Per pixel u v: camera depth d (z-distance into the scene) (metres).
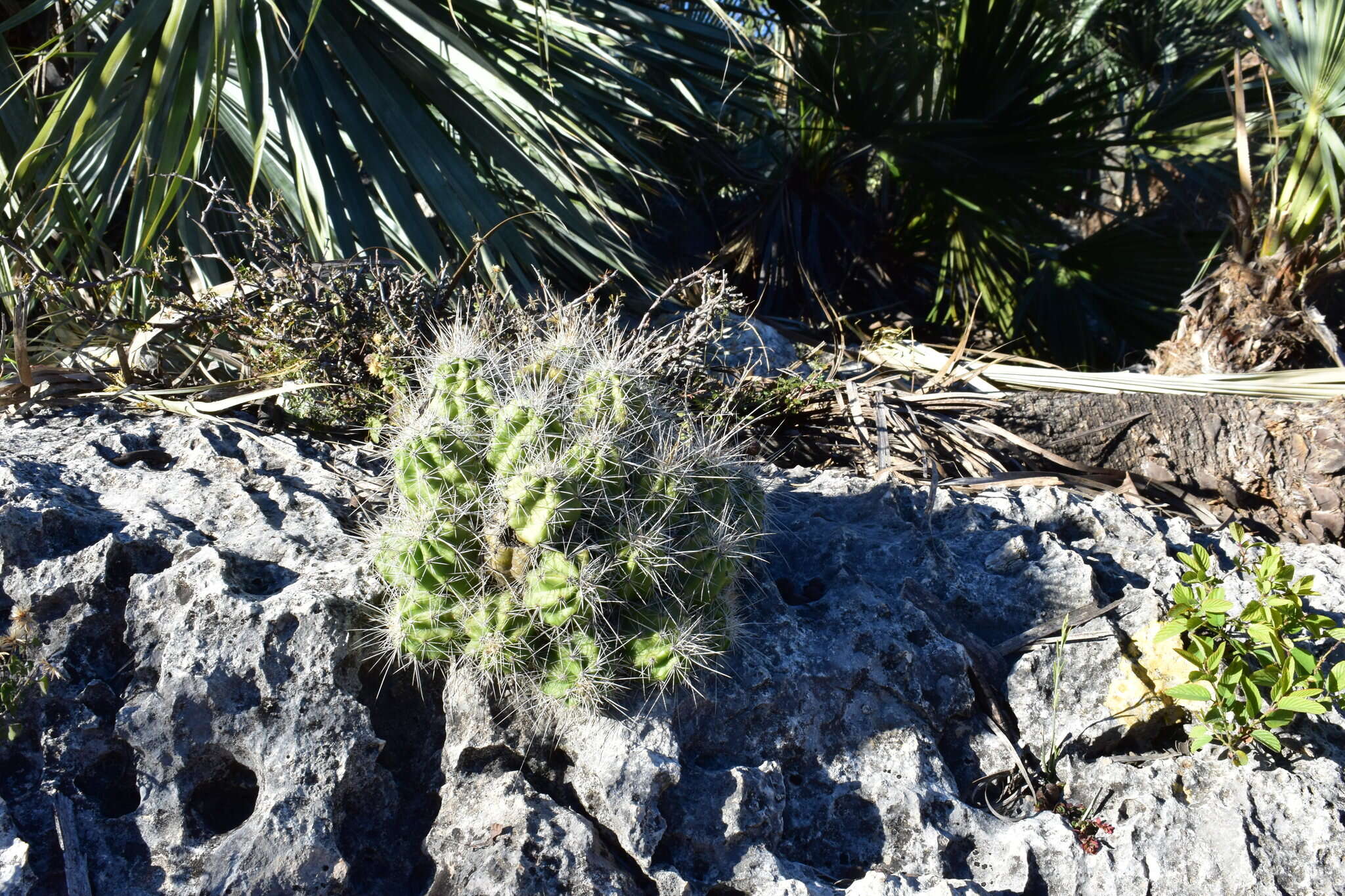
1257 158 5.13
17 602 1.81
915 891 1.62
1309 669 1.75
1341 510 2.97
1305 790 1.76
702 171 5.52
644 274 4.06
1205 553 1.93
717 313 2.95
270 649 1.74
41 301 2.93
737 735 1.80
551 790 1.73
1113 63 6.93
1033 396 3.14
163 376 2.87
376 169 3.66
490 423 1.75
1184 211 5.77
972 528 2.32
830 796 1.79
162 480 2.19
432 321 2.79
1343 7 3.40
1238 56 4.02
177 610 1.80
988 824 1.79
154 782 1.68
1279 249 3.56
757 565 2.07
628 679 1.73
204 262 3.48
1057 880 1.73
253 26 3.43
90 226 3.36
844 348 3.64
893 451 2.88
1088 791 1.86
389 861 1.70
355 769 1.70
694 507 1.79
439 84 3.80
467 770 1.73
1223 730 1.76
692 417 2.28
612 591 1.68
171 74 3.22
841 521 2.37
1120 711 1.91
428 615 1.69
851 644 1.92
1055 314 5.66
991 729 1.93
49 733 1.71
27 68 4.05
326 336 2.64
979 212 5.53
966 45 5.38
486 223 3.66
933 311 5.68
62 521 1.92
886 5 4.95
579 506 1.66
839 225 5.69
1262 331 3.58
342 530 2.09
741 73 4.74
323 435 2.61
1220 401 3.16
